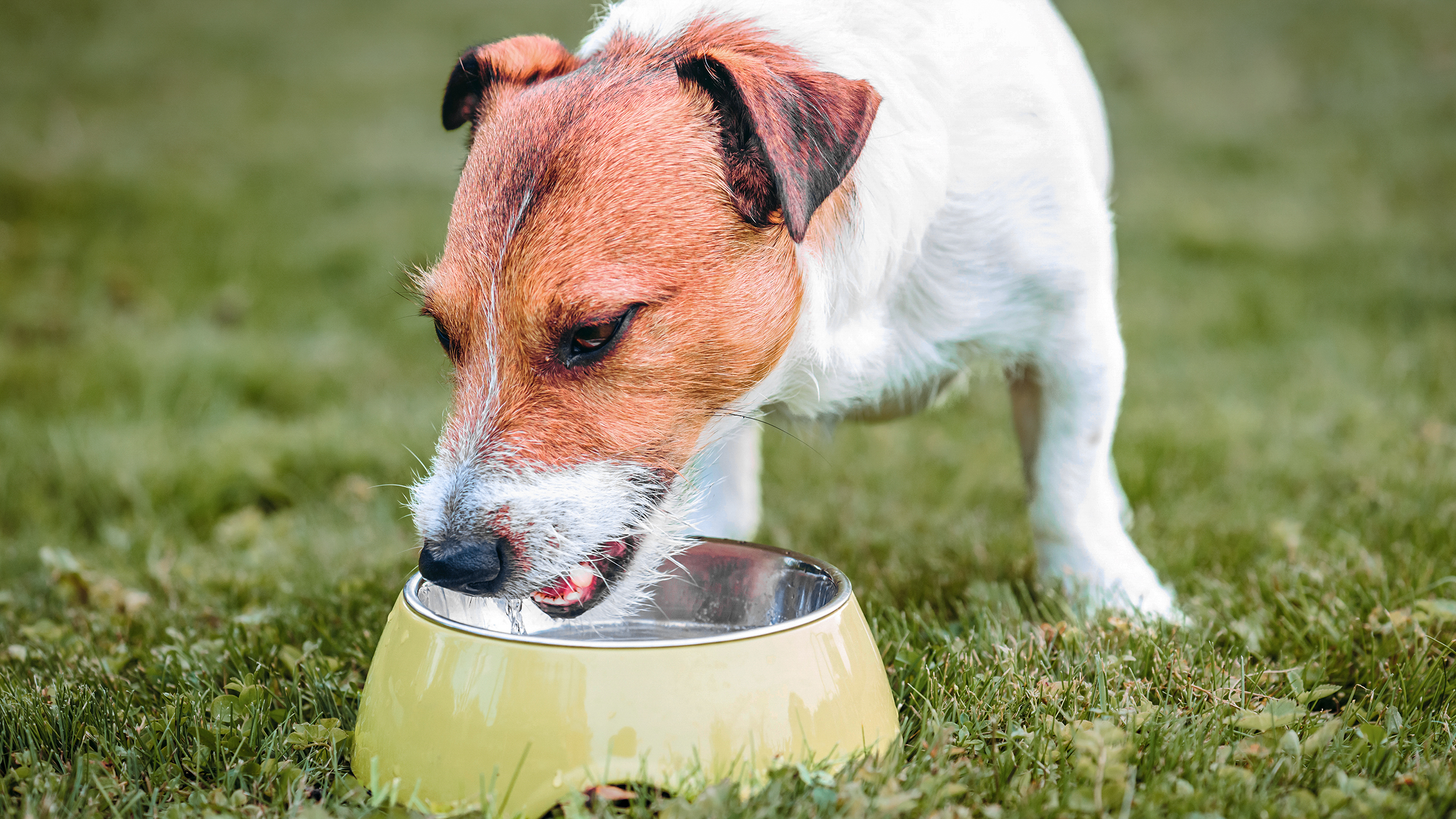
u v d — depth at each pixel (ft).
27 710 2.95
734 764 2.67
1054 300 3.21
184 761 2.84
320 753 2.84
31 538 4.03
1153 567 3.58
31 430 4.89
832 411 3.21
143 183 9.26
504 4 17.34
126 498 4.34
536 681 2.67
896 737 2.81
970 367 3.40
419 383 5.71
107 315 6.49
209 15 16.92
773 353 2.92
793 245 2.92
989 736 2.86
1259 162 10.52
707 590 3.09
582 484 2.81
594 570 2.85
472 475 2.79
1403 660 3.06
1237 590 3.42
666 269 2.81
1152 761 2.78
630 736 2.66
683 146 2.84
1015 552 3.69
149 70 14.05
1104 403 3.29
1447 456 4.16
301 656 3.12
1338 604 3.23
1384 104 11.88
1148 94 12.71
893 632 3.21
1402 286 6.92
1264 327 6.40
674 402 2.86
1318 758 2.78
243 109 12.58
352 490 4.33
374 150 11.08
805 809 2.64
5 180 8.76
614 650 2.67
